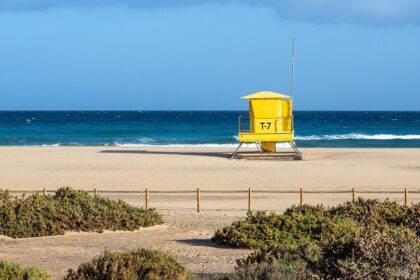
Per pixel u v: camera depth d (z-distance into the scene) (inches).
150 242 1093.1
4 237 1119.0
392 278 605.6
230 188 1882.4
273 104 2696.9
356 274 612.1
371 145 3885.3
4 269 616.4
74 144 4001.0
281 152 2923.2
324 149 3326.8
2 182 1987.0
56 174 2192.4
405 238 661.3
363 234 685.9
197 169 2342.5
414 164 2576.3
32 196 1245.1
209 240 1112.8
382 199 1659.7
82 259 944.9
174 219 1350.9
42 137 4655.5
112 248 1034.7
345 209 1134.4
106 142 4178.2
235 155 2805.1
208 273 828.0
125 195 1742.1
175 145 3779.5
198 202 1476.4
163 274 651.5
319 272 656.4
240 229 1058.7
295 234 1031.6
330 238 786.2
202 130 5718.5
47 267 885.8
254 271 682.8
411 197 1724.9
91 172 2247.8
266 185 1950.1
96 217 1200.2
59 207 1205.7
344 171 2322.8
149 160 2650.1
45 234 1145.4
